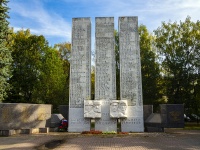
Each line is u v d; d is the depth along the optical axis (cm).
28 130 2264
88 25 2742
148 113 2797
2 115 2217
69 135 2127
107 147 1501
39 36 4034
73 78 2641
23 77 3766
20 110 2320
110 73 2625
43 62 3981
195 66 3466
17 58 3828
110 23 2730
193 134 2203
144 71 3688
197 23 3628
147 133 2308
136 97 2578
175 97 3500
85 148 1469
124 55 2670
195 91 3434
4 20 2673
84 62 2662
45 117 2511
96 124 2528
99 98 2583
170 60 3588
